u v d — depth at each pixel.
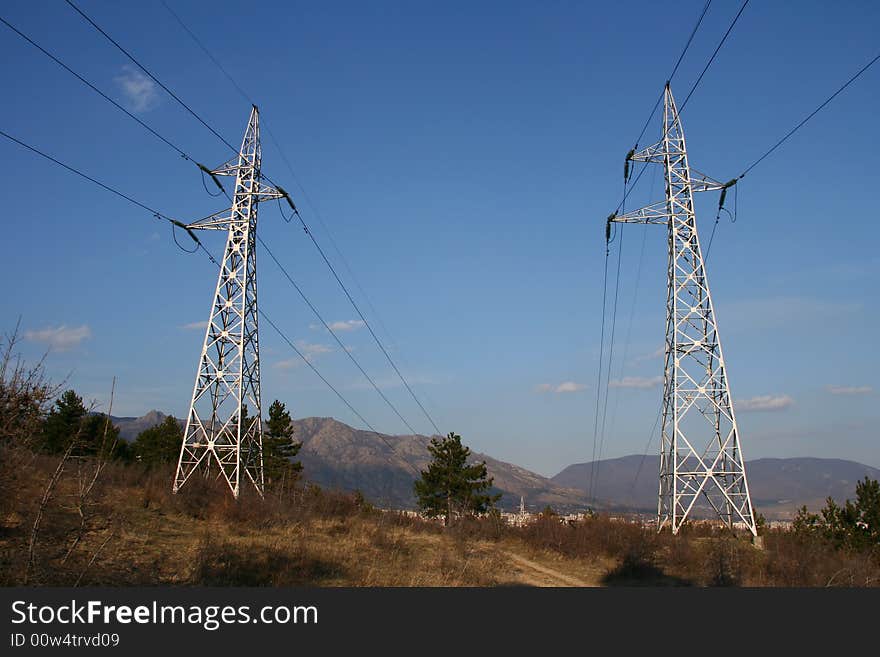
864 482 37.28
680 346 39.91
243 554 21.36
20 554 15.25
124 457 51.72
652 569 28.16
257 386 38.41
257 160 40.12
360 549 26.44
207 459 35.38
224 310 37.34
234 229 38.88
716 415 38.78
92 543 18.80
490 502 54.06
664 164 43.00
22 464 15.96
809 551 29.50
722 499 36.81
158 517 26.72
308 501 35.75
